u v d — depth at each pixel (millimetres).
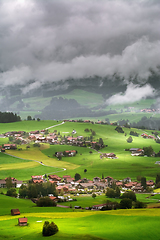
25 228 61125
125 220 64938
